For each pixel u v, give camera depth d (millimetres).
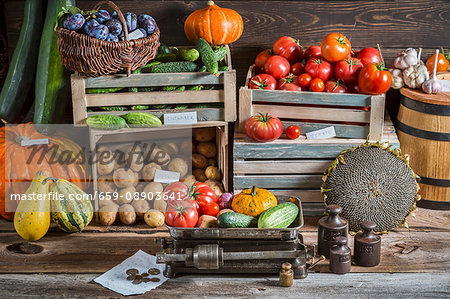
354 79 2188
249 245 1791
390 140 2197
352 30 2533
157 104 2180
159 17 2539
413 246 2020
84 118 2154
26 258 1974
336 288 1773
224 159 2283
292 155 2197
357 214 2045
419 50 2346
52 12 2324
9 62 2641
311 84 2189
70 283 1814
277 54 2359
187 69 2145
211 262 1748
